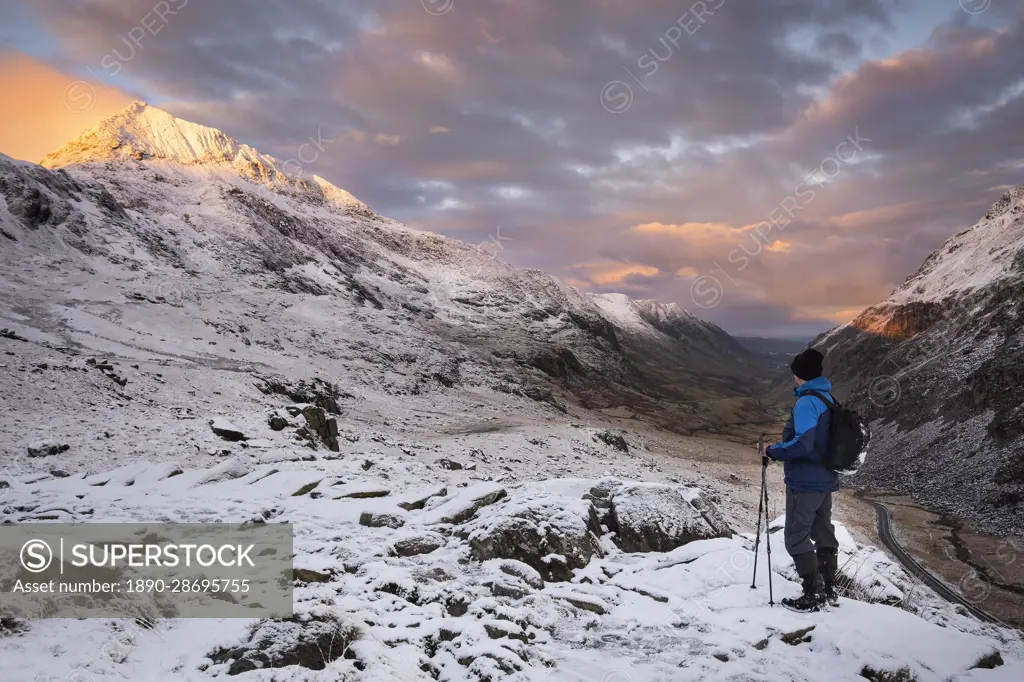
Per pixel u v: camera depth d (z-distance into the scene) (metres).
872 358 129.62
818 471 5.39
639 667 4.46
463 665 4.37
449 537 7.59
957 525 40.47
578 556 7.15
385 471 14.05
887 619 5.20
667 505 8.58
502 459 37.06
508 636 4.88
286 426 20.62
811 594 5.43
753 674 4.30
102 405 22.92
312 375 56.03
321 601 4.99
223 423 18.38
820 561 5.64
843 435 5.26
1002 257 118.94
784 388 179.12
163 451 15.88
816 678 4.29
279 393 40.78
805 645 4.91
